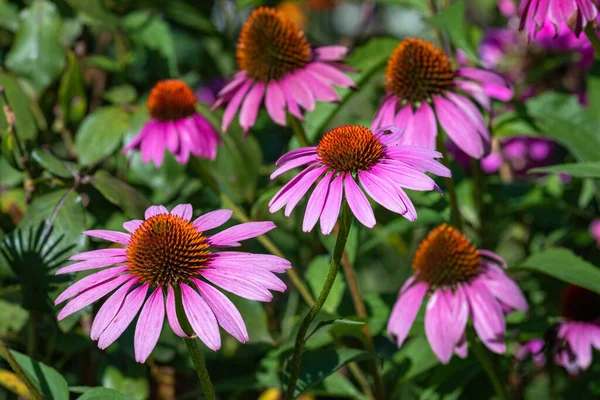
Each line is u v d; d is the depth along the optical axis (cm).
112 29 111
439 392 101
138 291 83
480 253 95
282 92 98
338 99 97
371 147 84
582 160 103
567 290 99
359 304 98
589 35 92
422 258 95
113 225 106
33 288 95
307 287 102
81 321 104
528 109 106
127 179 111
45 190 101
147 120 104
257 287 82
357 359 92
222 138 106
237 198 107
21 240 95
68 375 112
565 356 98
